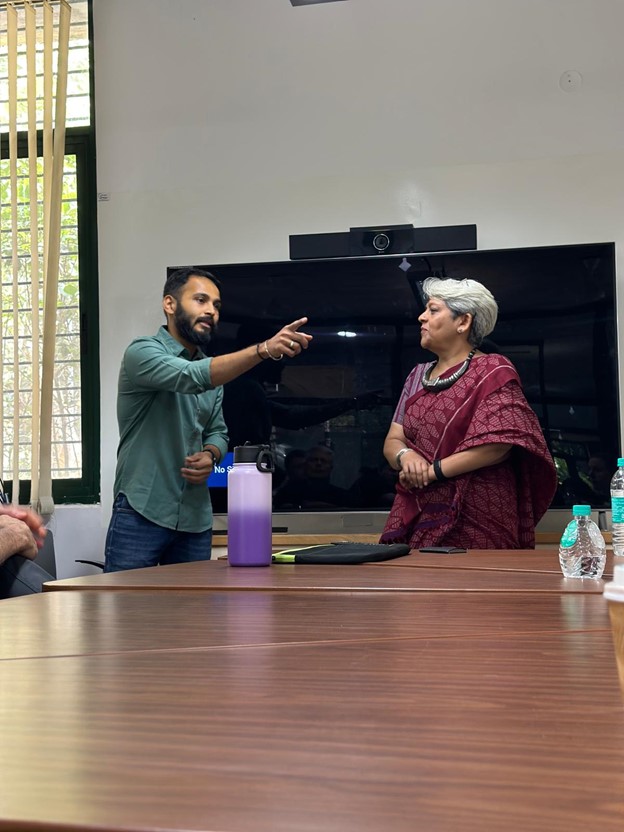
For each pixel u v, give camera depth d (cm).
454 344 249
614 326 314
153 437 265
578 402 314
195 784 29
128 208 359
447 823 26
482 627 70
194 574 127
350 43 351
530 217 333
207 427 284
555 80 336
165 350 263
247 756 33
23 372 360
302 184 349
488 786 29
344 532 325
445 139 341
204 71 360
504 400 228
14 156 354
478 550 178
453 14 344
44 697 44
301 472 329
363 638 64
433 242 325
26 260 367
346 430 327
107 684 47
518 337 319
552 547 310
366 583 110
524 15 339
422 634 66
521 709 40
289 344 228
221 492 331
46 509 344
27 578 133
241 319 336
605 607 83
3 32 383
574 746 34
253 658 55
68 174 372
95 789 29
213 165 356
